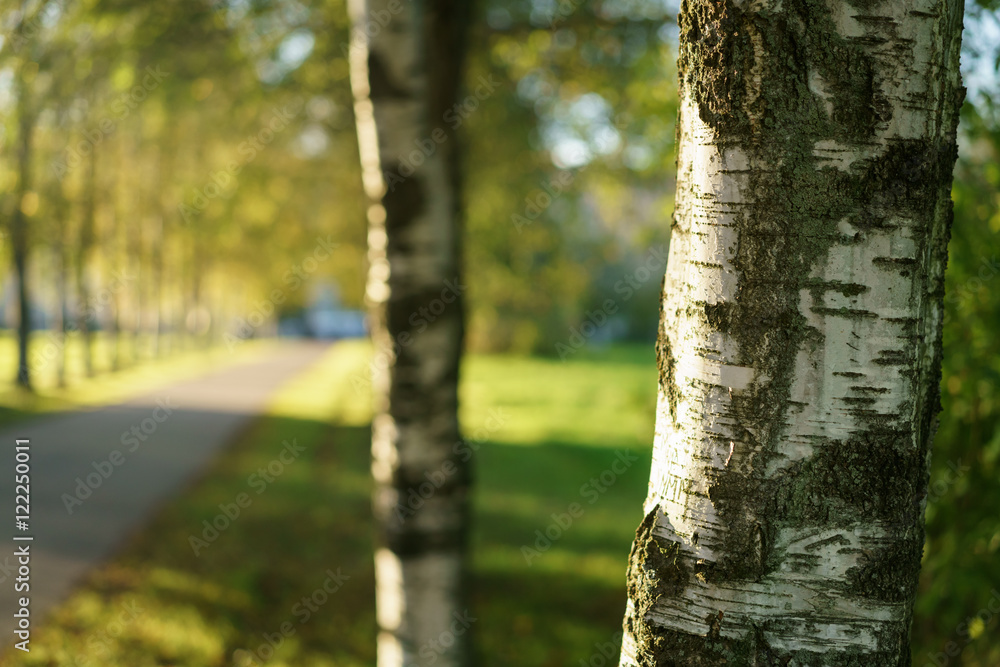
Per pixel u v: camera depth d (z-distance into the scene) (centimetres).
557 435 1759
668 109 475
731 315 126
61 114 606
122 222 1584
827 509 123
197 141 828
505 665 562
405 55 387
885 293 122
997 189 282
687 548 130
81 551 666
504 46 671
